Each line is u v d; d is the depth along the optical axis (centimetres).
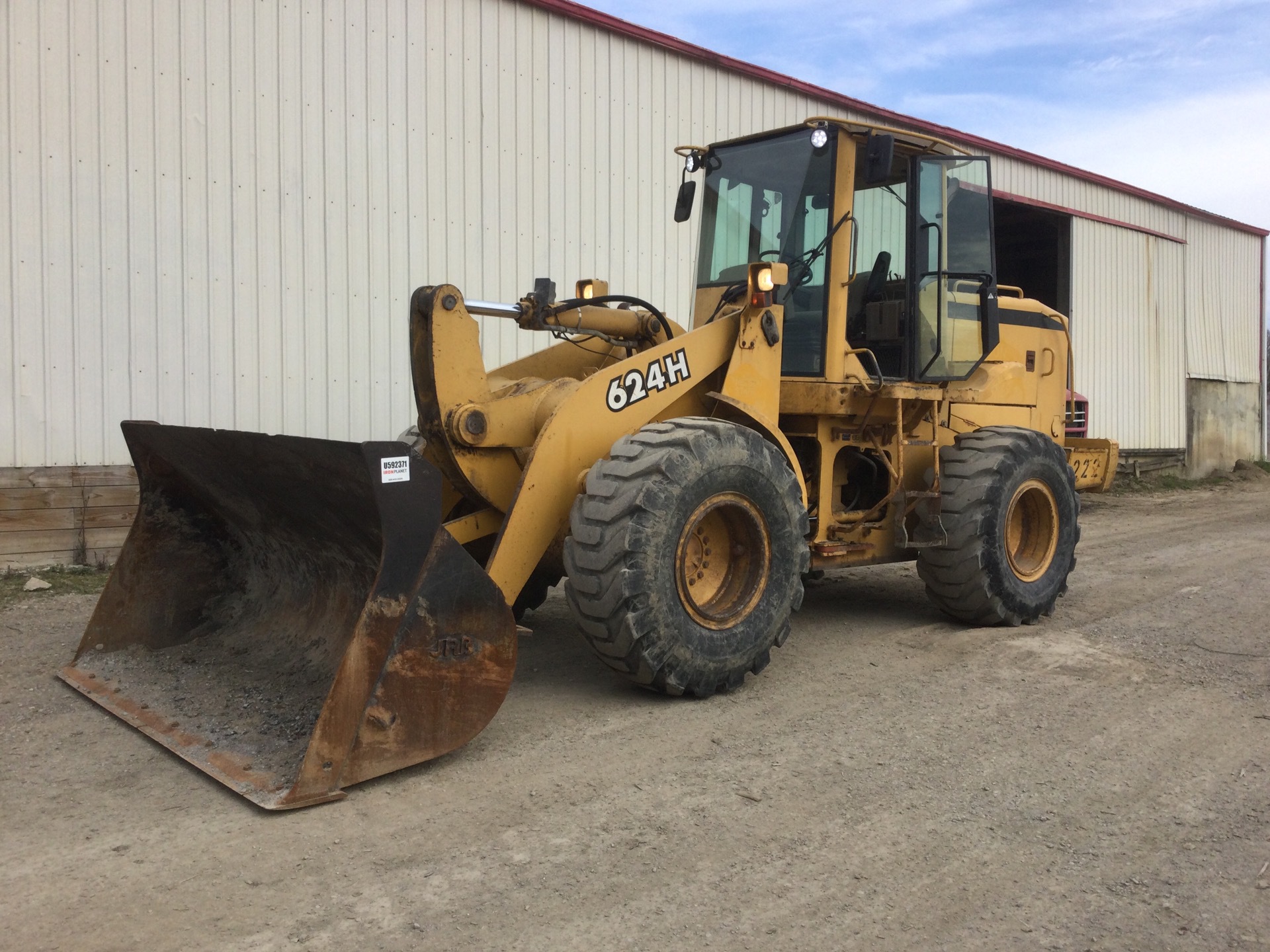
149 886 264
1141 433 1656
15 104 642
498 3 839
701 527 441
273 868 274
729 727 393
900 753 367
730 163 572
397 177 795
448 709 346
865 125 517
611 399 436
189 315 709
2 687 435
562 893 263
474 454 436
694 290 586
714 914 254
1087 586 689
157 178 692
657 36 943
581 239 906
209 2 705
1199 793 334
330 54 757
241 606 472
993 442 561
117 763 350
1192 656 501
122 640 459
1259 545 891
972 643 528
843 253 518
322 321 765
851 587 695
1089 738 383
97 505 682
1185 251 1741
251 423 737
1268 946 243
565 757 359
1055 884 272
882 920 252
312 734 317
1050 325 727
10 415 650
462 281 834
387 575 330
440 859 281
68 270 664
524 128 862
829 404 510
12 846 287
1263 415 1978
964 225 587
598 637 402
